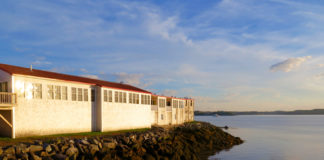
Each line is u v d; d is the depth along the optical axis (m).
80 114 29.48
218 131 50.44
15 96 22.36
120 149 22.33
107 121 32.66
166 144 27.59
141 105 41.16
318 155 36.75
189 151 29.42
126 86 42.25
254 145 45.69
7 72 22.58
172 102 57.69
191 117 70.50
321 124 135.62
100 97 31.66
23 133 23.14
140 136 26.84
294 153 38.06
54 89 26.53
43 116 25.14
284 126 112.56
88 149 20.05
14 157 16.05
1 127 22.94
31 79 24.11
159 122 51.44
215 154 34.97
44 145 18.36
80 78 33.19
